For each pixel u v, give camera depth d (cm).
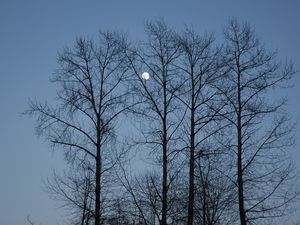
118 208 2414
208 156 2355
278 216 2403
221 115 2495
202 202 2280
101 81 2609
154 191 2295
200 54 2598
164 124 2492
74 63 2609
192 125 2486
